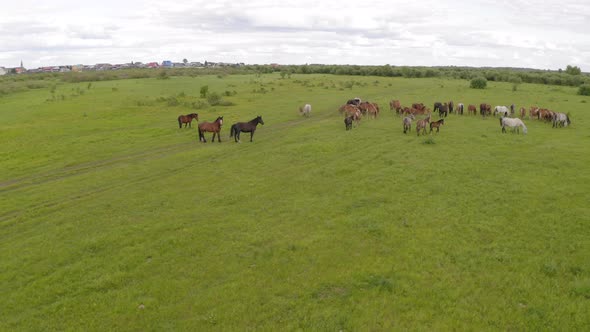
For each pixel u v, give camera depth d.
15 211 17.34
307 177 20.06
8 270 12.08
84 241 13.66
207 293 10.46
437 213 14.92
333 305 9.73
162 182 20.36
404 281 10.60
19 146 29.67
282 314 9.48
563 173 19.53
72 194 19.14
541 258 11.57
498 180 18.55
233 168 22.34
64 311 9.93
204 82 83.31
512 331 8.67
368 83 77.88
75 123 37.97
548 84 83.50
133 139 31.05
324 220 14.83
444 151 24.06
